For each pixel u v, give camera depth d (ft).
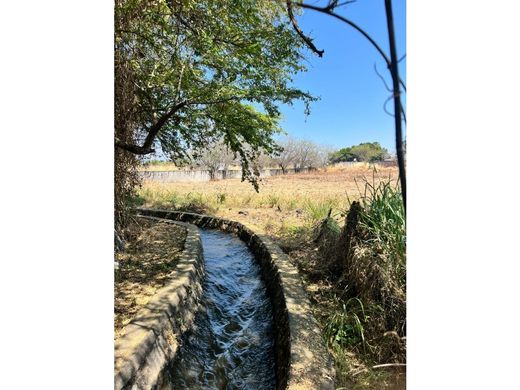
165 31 10.50
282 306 10.02
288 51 12.10
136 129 14.16
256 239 18.04
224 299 13.26
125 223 16.40
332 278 11.62
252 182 17.38
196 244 15.90
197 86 12.31
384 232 9.75
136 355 6.88
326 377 6.60
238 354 10.00
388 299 8.63
